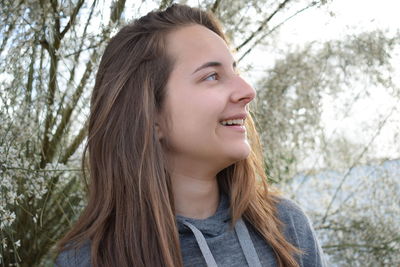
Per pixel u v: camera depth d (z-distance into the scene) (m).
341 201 2.48
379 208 2.41
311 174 2.48
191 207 1.14
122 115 1.17
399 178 2.39
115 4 1.74
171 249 1.07
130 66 1.17
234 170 1.19
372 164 2.43
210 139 1.07
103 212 1.15
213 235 1.13
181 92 1.09
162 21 1.19
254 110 2.14
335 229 2.40
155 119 1.13
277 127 2.31
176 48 1.13
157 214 1.08
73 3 1.73
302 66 2.34
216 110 1.06
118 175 1.16
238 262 1.12
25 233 1.90
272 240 1.16
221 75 1.11
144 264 1.08
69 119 1.89
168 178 1.12
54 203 1.95
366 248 2.42
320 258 1.27
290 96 2.37
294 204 1.30
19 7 1.65
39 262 1.96
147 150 1.12
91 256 1.10
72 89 1.81
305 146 2.42
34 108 1.71
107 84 1.21
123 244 1.11
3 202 1.55
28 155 1.80
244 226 1.16
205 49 1.11
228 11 2.01
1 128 1.65
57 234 1.98
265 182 1.29
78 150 1.96
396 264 2.36
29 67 1.71
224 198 1.19
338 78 2.36
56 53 1.64
